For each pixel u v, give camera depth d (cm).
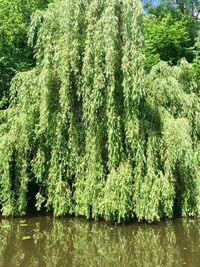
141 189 1270
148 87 1395
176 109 1447
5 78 2097
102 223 1361
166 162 1302
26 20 2272
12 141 1380
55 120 1370
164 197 1289
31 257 1026
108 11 1263
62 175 1388
